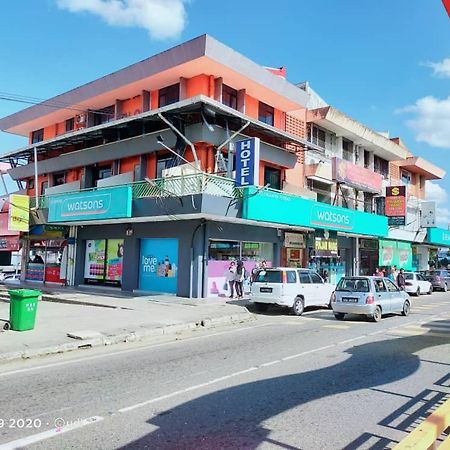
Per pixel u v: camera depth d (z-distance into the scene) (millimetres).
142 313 14914
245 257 22141
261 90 22969
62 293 21375
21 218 25125
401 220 32656
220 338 11500
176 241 20703
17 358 8711
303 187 26750
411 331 12789
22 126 30719
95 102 25500
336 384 6914
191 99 17812
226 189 18578
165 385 6793
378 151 35406
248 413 5531
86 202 21281
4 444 4582
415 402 6027
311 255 25703
